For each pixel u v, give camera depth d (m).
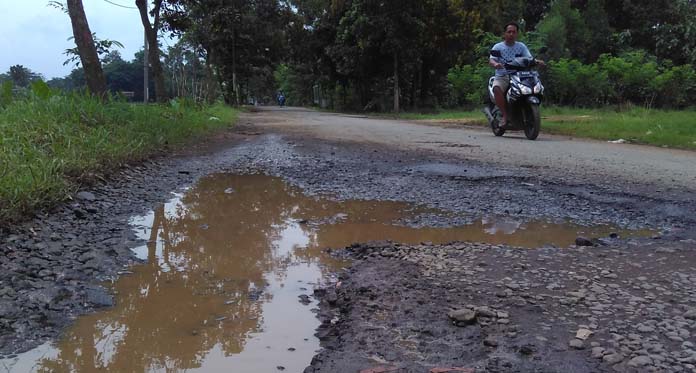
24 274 2.51
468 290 2.31
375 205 4.20
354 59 26.53
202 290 2.43
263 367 1.73
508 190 4.72
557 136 10.12
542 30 19.98
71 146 4.79
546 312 2.07
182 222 3.64
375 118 19.62
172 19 15.86
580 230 3.49
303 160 6.58
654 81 16.70
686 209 4.00
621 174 5.48
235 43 33.53
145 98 18.28
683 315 2.03
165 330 2.02
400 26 23.16
